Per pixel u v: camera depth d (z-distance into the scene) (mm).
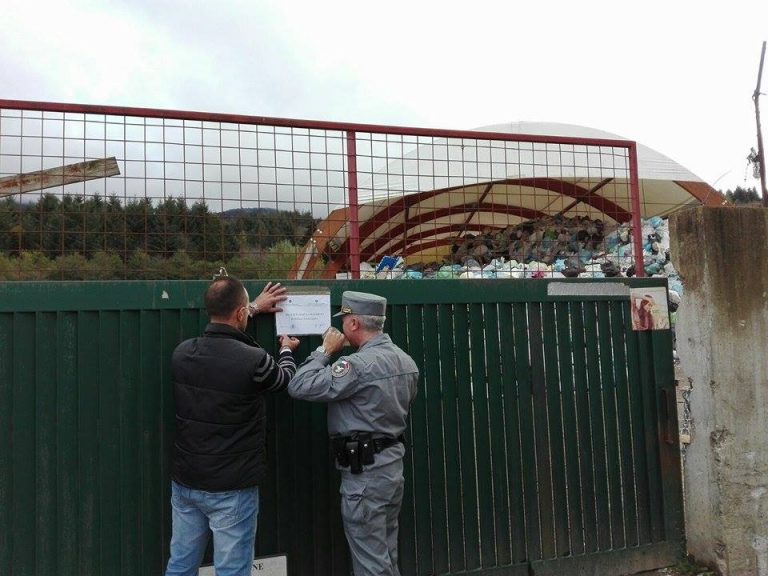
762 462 4137
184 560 2902
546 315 4113
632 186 4488
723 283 4121
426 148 5914
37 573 3109
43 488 3143
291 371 3139
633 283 4336
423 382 3787
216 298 2939
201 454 2777
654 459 4289
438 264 6285
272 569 3371
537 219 7660
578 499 4078
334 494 3582
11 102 3332
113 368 3281
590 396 4168
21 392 3137
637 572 4168
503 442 3936
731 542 4016
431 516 3740
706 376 4121
